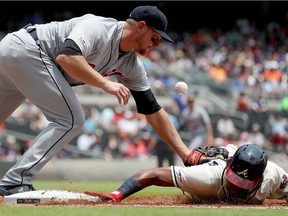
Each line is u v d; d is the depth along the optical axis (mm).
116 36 8531
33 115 25625
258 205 8477
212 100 34125
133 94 9422
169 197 10133
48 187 12664
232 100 34188
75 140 25625
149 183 8531
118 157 25922
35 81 8555
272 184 8547
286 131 29500
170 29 51500
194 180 8383
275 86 37031
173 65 38906
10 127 24641
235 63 40719
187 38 47906
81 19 8594
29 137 24688
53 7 48469
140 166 21625
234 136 28953
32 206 7680
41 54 8531
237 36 48188
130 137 26625
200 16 52062
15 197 8242
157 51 40312
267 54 44219
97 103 31828
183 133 22250
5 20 46781
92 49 8375
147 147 26266
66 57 8148
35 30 8641
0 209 7219
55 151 8641
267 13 51844
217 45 45750
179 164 21547
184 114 21031
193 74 36938
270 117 30000
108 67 8766
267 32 49719
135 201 9438
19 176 8531
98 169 20875
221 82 36344
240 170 8195
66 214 6695
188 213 6945
